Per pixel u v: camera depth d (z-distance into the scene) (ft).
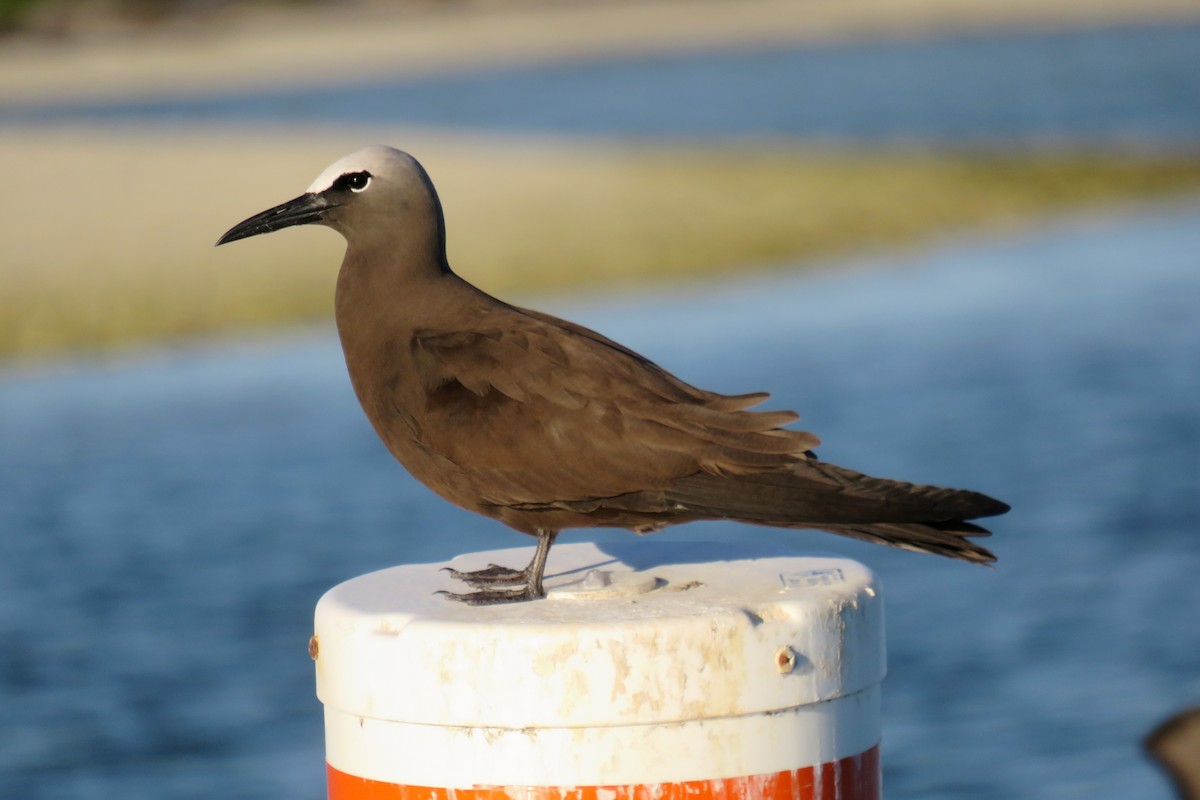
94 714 37.96
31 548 50.44
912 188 112.06
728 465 17.28
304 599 45.37
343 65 314.76
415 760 14.51
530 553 18.71
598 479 17.97
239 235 20.12
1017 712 35.81
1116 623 40.75
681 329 78.84
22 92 281.33
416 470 19.54
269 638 42.63
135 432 64.23
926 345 73.61
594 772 14.11
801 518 16.47
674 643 14.05
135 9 353.31
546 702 14.01
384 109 219.82
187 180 117.50
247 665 40.81
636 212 103.24
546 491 18.25
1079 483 52.85
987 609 42.19
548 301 86.48
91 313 83.25
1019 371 68.08
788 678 14.35
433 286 19.95
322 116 209.15
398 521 52.13
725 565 16.44
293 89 265.34
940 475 54.24
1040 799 31.40
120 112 225.56
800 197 107.96
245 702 38.58
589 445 17.99
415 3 388.57
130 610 44.80
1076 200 110.83
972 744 34.32
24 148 138.51
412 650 14.30
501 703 14.08
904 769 33.37
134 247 95.35
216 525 52.13
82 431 64.69
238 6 367.66
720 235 98.58
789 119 185.37
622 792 14.14
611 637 13.96
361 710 14.80
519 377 18.63
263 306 83.20
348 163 19.98
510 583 16.96
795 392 66.13
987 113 180.55
